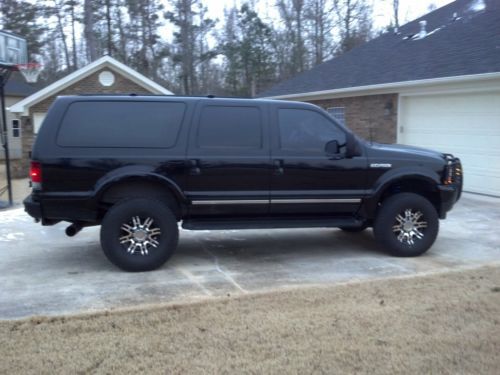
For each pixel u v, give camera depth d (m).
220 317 4.46
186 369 3.56
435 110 12.30
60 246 7.25
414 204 6.54
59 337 4.07
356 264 6.31
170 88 38.66
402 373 3.51
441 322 4.34
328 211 6.46
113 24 37.94
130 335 4.10
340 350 3.83
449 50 13.06
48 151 5.75
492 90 10.62
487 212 9.46
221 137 6.12
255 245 7.29
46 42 38.38
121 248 5.92
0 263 6.37
